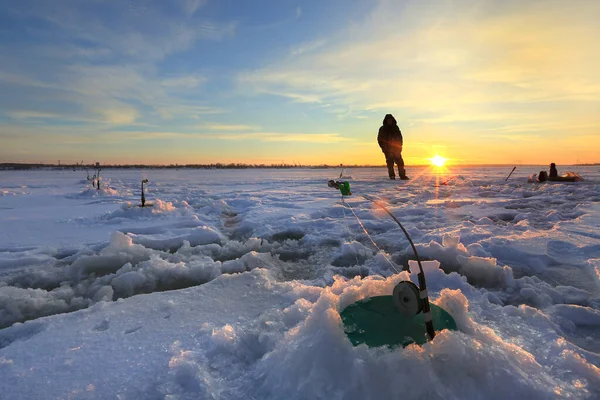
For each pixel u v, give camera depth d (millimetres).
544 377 1685
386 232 6195
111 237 5031
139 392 1749
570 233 5395
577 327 2537
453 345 1604
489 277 3742
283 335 2123
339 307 2023
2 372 1986
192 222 7348
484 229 6000
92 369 1984
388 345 1675
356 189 16250
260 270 3693
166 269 4043
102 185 19203
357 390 1518
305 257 4863
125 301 3016
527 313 2566
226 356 2014
